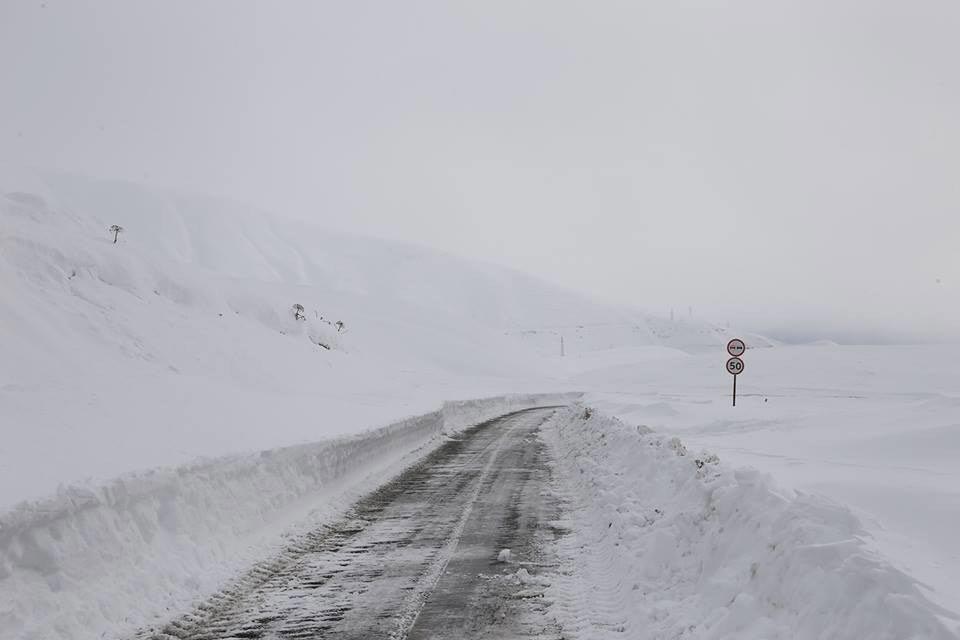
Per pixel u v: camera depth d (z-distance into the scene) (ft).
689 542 22.06
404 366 202.69
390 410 71.56
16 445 25.38
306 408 59.00
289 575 24.07
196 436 34.06
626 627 18.95
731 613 16.03
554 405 178.19
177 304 98.58
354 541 28.96
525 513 34.58
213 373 81.82
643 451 38.75
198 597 21.54
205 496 26.68
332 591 22.29
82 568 19.22
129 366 69.10
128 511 22.25
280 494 32.42
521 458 57.06
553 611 20.39
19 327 60.49
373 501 38.06
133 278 93.15
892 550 16.53
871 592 12.80
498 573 24.22
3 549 17.15
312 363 113.29
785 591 15.16
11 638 16.29
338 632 18.81
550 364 355.56
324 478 38.45
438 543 28.55
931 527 19.99
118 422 33.81
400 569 24.76
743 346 75.51
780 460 37.24
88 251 90.68
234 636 18.52
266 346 105.81
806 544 15.79
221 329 98.63
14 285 69.82
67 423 30.99
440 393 136.46
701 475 26.11
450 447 65.77
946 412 48.98
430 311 327.67
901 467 32.22
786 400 106.32
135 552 21.68
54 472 22.21
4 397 33.17
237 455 30.22
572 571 24.41
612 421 56.85
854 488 25.67
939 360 192.65
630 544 25.57
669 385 195.00
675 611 18.51
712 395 136.05
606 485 37.96
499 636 18.48
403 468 50.85
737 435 54.29
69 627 17.74
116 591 19.92
